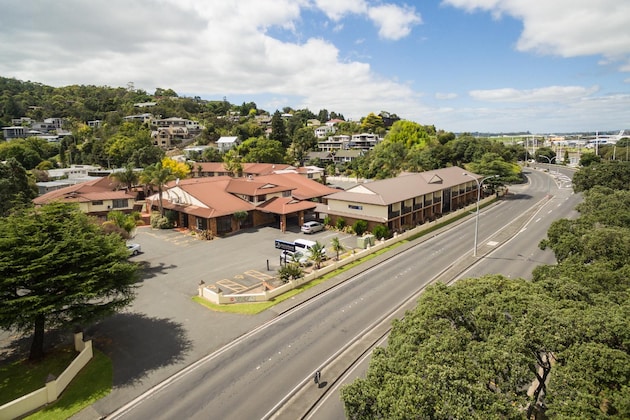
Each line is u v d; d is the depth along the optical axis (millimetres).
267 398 17375
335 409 16578
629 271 16719
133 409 16781
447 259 36625
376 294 28891
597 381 10258
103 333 23438
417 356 11703
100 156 111250
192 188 51781
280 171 83500
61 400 17328
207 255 38906
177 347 21812
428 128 137750
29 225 19922
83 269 20172
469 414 9648
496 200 67375
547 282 15508
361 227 45438
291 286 29906
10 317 17625
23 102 170875
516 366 10742
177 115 174750
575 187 54000
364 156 110438
